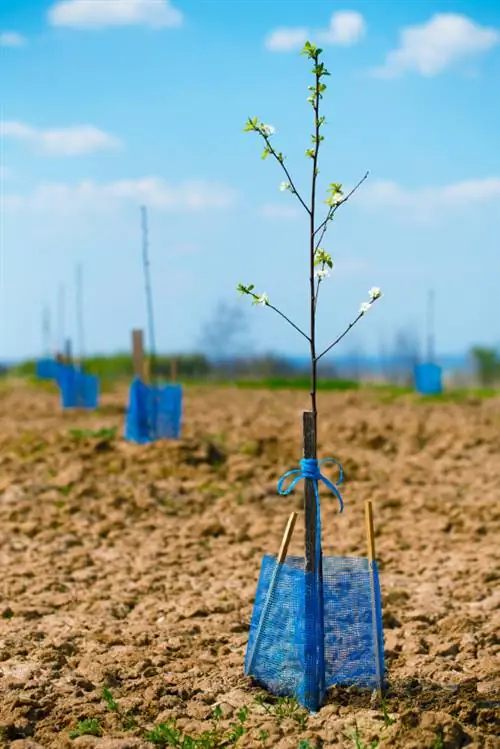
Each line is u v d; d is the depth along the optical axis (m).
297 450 8.66
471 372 19.53
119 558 5.97
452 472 8.20
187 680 4.52
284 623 4.39
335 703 4.32
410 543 6.20
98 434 8.58
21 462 7.85
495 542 6.21
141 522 6.56
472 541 6.23
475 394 16.00
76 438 8.40
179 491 7.21
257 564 5.87
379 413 12.31
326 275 4.28
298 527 6.51
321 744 4.11
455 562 5.89
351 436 9.54
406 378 20.20
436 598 5.35
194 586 5.56
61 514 6.62
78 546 6.15
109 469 7.64
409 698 4.33
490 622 5.02
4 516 6.55
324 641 4.36
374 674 4.37
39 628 5.02
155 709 4.32
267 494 7.24
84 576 5.64
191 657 4.72
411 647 4.78
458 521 6.52
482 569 5.69
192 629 5.00
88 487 7.08
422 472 8.16
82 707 4.31
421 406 13.59
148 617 5.16
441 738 4.02
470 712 4.20
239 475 7.69
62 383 11.48
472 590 5.42
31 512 6.64
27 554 5.96
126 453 7.93
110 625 5.06
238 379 20.83
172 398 8.38
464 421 10.87
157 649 4.78
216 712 4.27
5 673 4.56
